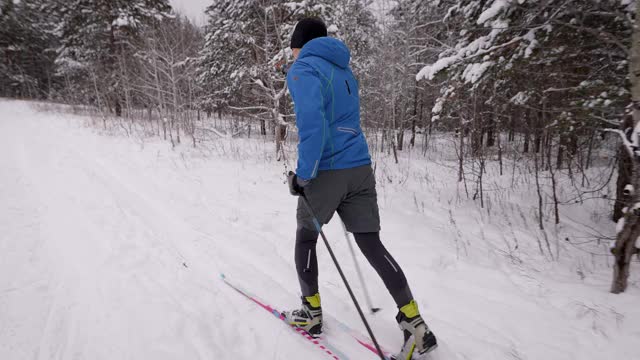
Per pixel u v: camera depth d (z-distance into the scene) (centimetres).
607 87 328
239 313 213
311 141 148
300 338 191
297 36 179
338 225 352
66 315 205
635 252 218
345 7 826
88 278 247
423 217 407
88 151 720
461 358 176
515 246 329
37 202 404
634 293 226
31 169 554
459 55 391
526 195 522
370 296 235
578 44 348
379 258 171
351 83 174
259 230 351
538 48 346
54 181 493
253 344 187
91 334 190
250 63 956
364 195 175
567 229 385
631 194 215
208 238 327
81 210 384
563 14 325
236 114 1091
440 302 229
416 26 942
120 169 582
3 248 286
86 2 1561
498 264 287
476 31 420
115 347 181
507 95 479
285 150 827
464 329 202
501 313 215
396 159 811
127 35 1465
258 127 1309
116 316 205
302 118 148
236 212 401
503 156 794
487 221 409
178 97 997
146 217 377
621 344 183
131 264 271
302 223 186
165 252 296
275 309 216
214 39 1147
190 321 203
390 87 996
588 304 219
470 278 258
